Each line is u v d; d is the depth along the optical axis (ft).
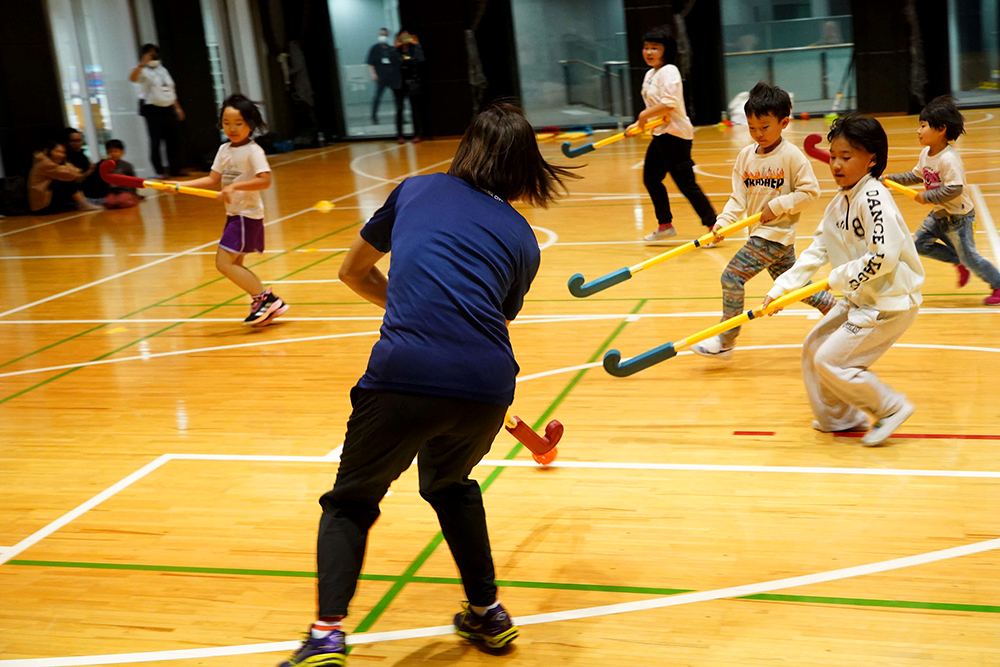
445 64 59.52
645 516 11.29
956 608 8.92
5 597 10.25
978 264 18.51
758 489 11.80
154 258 30.17
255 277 21.11
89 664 8.91
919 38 52.31
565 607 9.44
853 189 11.96
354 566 8.12
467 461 8.39
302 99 61.87
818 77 55.47
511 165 8.48
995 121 47.42
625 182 38.78
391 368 7.82
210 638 9.27
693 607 9.29
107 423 15.79
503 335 8.20
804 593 9.39
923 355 16.22
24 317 23.59
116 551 11.23
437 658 8.76
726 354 16.66
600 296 21.76
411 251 8.12
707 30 56.13
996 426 13.15
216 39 57.77
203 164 55.72
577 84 59.31
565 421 14.57
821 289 12.10
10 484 13.43
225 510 12.21
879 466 12.18
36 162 40.93
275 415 15.65
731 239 27.17
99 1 49.42
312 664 7.69
